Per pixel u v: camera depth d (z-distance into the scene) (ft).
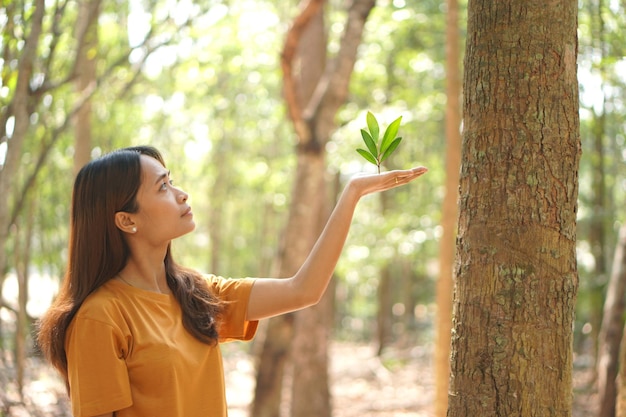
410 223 35.73
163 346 6.05
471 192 6.27
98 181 6.30
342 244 6.83
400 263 58.95
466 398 6.20
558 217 6.08
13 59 12.64
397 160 43.09
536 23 6.13
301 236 24.39
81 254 6.30
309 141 24.09
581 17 20.39
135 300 6.19
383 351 51.24
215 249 58.90
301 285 6.83
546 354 6.04
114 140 24.90
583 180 36.24
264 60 29.19
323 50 28.40
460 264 6.34
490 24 6.24
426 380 38.99
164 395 6.00
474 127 6.30
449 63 21.07
